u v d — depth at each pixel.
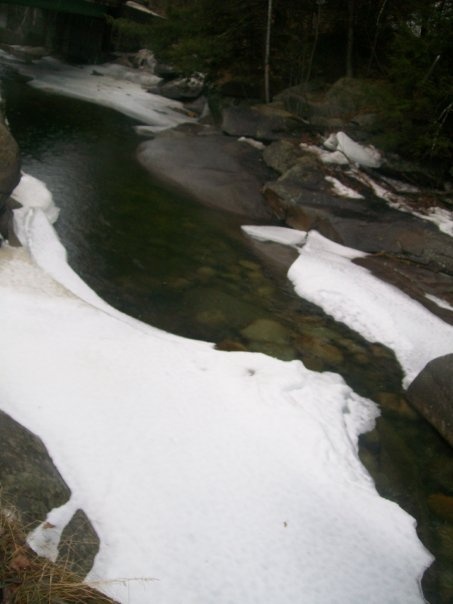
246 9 14.51
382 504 4.22
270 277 8.06
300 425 4.79
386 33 15.46
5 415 3.67
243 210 10.22
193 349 5.70
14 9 21.80
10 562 2.81
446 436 5.51
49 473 3.43
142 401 4.54
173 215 9.39
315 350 6.56
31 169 9.79
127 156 11.69
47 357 4.71
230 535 3.58
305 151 11.59
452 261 8.68
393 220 9.74
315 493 4.12
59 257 7.06
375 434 5.39
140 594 3.05
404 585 3.69
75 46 21.45
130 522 3.44
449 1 10.80
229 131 12.91
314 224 9.77
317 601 3.36
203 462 4.09
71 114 13.84
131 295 6.84
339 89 13.12
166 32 14.61
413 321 7.44
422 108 10.66
